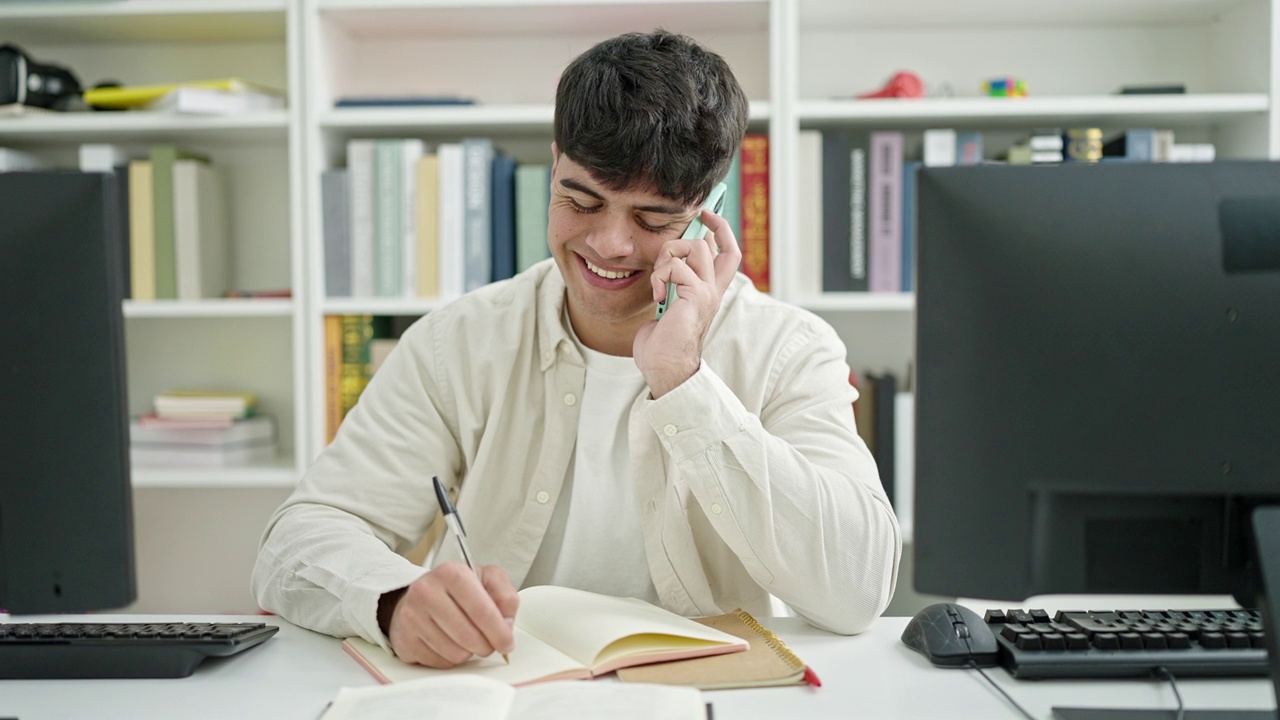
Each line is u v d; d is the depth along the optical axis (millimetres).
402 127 2150
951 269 733
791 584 937
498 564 1222
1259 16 2020
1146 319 707
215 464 2105
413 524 1181
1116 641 812
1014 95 2080
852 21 2195
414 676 807
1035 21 2207
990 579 737
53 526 796
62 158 2332
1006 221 723
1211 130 2209
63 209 786
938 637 859
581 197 1060
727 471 928
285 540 1032
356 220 2053
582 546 1208
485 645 808
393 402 1218
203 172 2150
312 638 947
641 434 1160
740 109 1089
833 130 2203
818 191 2008
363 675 837
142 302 2113
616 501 1205
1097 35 2244
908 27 2246
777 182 1985
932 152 2002
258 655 895
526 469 1238
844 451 1071
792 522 925
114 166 2131
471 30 2238
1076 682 798
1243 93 2082
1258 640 811
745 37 2258
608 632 841
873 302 1985
